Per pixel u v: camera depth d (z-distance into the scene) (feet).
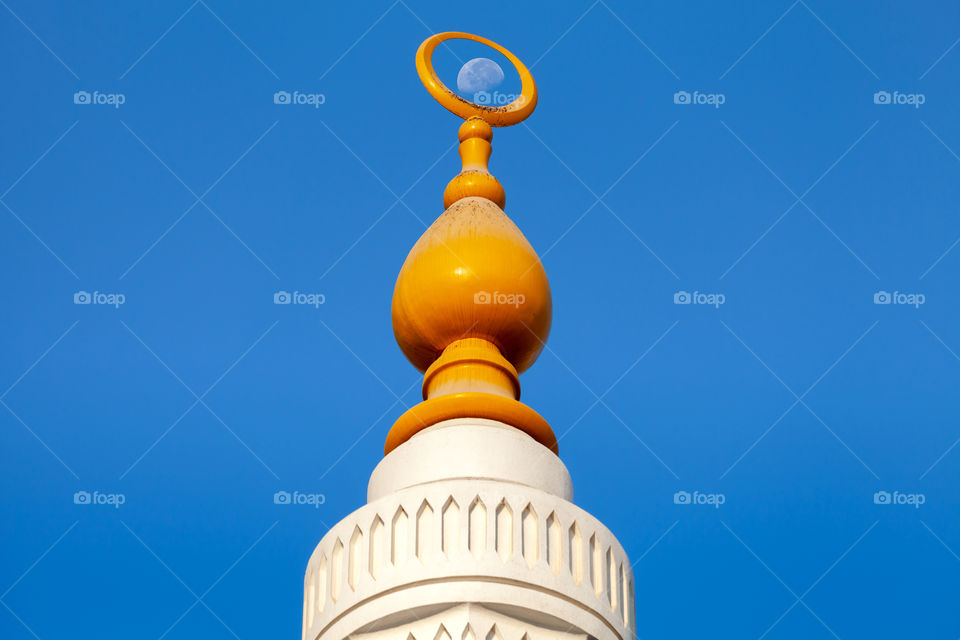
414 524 45.96
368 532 46.65
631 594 47.91
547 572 45.32
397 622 44.73
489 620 43.91
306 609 47.57
